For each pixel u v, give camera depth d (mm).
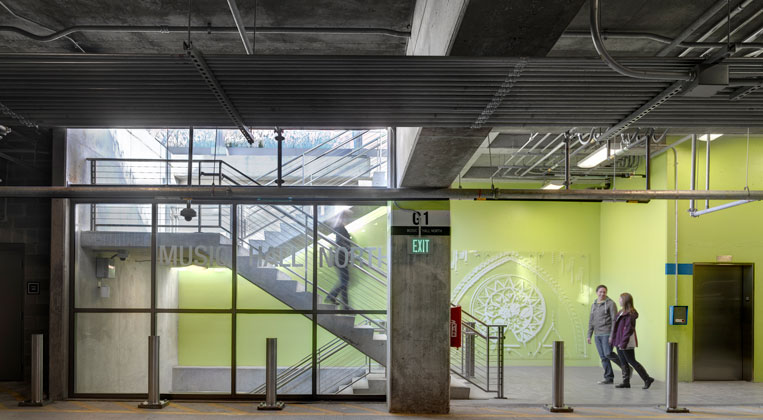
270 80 4113
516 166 11172
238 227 8023
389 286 7297
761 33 5387
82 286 7812
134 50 6199
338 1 5000
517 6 2953
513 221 12336
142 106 4715
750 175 9742
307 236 7887
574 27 5254
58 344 7555
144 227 7945
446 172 6316
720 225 9812
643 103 4445
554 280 12242
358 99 4434
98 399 7645
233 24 5469
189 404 7457
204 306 7883
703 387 9195
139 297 7848
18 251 8039
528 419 6809
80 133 7844
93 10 5168
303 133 11000
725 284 9914
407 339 7148
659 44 5793
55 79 4164
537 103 4457
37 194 6641
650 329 10234
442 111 4645
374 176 8148
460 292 12148
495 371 11062
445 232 7223
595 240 12398
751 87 4035
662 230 9883
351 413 7016
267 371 7227
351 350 7969
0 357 8102
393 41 5945
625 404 7777
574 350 12070
